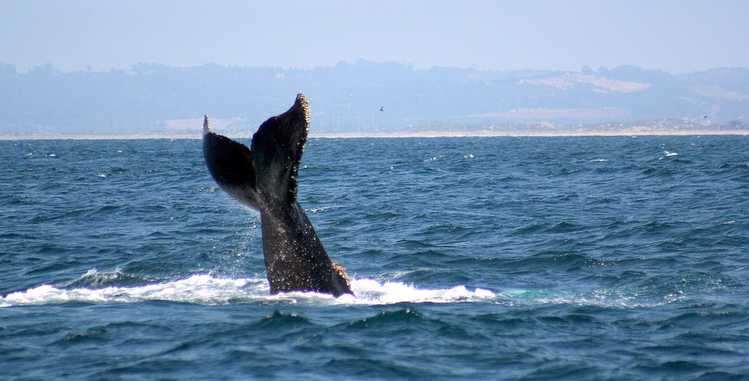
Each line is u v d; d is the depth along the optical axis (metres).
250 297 65.56
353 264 84.69
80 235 107.12
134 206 142.00
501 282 74.81
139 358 51.84
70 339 55.34
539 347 54.25
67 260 87.94
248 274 77.50
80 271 81.94
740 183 167.00
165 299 65.44
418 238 102.44
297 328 56.84
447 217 122.25
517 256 87.00
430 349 53.62
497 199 149.25
